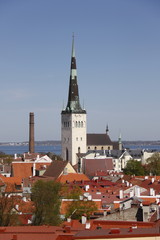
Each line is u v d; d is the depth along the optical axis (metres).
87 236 95.88
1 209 164.75
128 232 98.06
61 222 168.62
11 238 100.62
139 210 154.75
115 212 159.50
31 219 168.12
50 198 190.88
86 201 181.50
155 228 104.06
